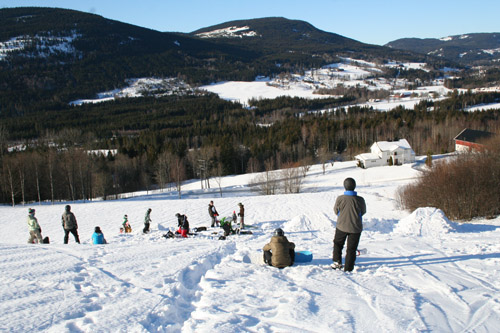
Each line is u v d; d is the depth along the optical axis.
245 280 5.44
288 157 80.00
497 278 5.21
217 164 72.69
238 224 17.72
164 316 3.98
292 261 6.59
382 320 3.75
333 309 4.07
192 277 6.00
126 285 5.24
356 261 6.65
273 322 3.75
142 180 70.12
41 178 51.03
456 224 12.47
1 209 31.41
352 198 5.82
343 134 94.50
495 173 22.36
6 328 3.63
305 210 27.92
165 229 18.34
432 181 24.98
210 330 3.50
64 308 4.22
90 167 54.31
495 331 3.50
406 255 6.94
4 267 6.54
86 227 22.91
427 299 4.41
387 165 67.19
